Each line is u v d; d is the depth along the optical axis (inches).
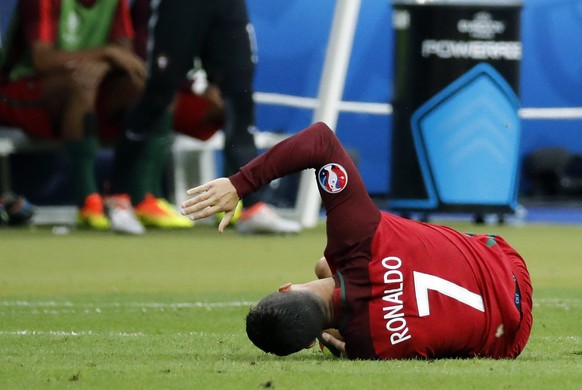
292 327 485.1
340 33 1717.5
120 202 1581.0
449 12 1619.1
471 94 1633.9
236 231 1624.0
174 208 1804.9
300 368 485.1
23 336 637.3
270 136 1781.5
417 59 1628.9
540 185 2343.8
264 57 2165.4
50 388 442.9
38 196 1983.3
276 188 2039.9
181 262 1176.2
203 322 716.7
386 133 2249.0
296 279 1015.0
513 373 471.8
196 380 456.8
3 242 1428.4
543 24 2295.8
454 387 439.8
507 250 545.6
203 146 1775.3
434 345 506.6
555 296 880.3
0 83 1636.3
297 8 2178.9
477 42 1627.7
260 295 884.6
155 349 580.4
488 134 1646.2
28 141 1697.8
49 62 1592.0
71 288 942.4
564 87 2315.5
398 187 1673.2
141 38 1726.1
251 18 2158.0
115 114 1675.7
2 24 1877.5
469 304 510.3
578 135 2353.6
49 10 1608.0
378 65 2212.1
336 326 506.9
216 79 1533.0
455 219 1995.6
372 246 505.7
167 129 1595.7
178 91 1643.7
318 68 2188.7
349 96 2202.3
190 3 1503.4
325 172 515.8
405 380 453.1
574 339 632.4
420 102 1636.3
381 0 2209.6
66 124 1610.5
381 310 501.7
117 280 1008.2
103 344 601.3
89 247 1355.8
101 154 2036.2
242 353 561.6
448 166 1646.2
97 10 1637.6
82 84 1593.3
